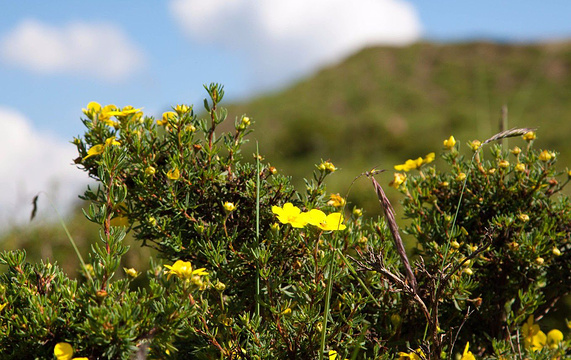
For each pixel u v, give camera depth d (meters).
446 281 0.98
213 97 1.04
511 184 1.10
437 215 1.10
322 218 0.98
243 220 1.04
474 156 1.09
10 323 0.97
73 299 0.97
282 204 1.05
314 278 1.00
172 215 1.04
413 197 1.10
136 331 0.94
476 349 1.09
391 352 1.03
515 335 1.08
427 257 1.09
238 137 1.05
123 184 1.02
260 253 0.99
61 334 0.96
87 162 1.02
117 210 1.04
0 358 0.95
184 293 0.95
